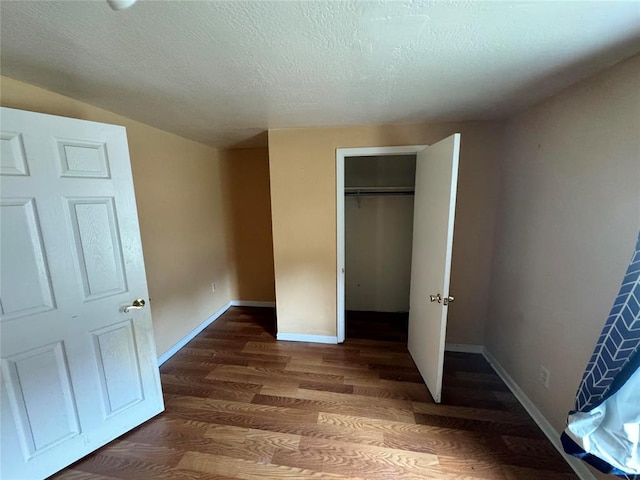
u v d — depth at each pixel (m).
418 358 2.38
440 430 1.73
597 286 1.36
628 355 1.02
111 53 1.20
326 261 2.74
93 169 1.56
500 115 2.15
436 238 2.01
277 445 1.64
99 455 1.60
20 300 1.36
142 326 1.80
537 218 1.82
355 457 1.56
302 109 1.99
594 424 1.12
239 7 0.91
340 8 0.92
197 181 3.16
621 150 1.24
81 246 1.53
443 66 1.34
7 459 1.36
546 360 1.72
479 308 2.54
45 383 1.45
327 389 2.14
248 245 3.81
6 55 1.22
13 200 1.31
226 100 1.80
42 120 1.38
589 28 1.04
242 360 2.57
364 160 3.25
